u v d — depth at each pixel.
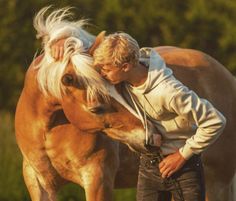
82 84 7.93
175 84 7.75
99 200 8.84
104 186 8.84
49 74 8.09
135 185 9.47
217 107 9.59
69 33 8.14
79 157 8.77
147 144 7.91
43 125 8.70
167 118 7.90
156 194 8.27
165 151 8.05
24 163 9.05
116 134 7.99
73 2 27.19
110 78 7.80
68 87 7.96
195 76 9.46
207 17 28.81
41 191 8.99
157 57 7.90
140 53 7.98
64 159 8.81
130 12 28.41
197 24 28.78
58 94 8.09
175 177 8.10
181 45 28.50
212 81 9.59
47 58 8.12
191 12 28.73
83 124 8.07
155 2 28.91
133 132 7.90
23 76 28.02
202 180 8.17
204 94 9.48
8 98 28.05
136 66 7.80
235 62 28.16
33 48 28.22
